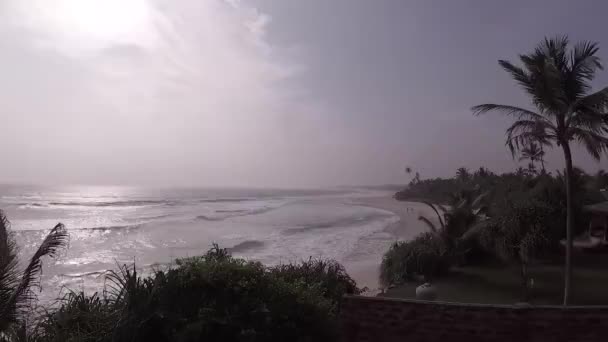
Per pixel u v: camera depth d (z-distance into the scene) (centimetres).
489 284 1508
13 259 696
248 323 606
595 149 1115
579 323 516
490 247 1867
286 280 903
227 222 5466
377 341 563
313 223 5369
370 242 3547
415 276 1653
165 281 667
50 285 1852
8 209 7575
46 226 4709
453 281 1579
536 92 1139
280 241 3644
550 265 1727
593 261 1770
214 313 600
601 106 1077
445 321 544
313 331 650
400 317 560
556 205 1908
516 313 528
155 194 16200
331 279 1007
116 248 3181
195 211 7438
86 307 718
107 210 7600
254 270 696
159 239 3756
